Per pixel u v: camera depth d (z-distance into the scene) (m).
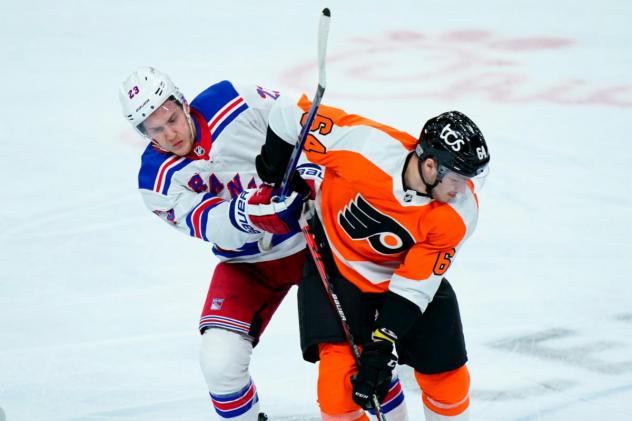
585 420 11.22
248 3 29.22
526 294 14.08
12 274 15.06
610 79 23.50
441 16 27.94
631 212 16.81
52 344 13.10
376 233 9.06
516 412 11.42
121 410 11.69
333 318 9.28
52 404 11.80
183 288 14.60
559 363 12.37
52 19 27.92
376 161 8.73
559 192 17.62
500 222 16.50
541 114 21.45
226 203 9.93
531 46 25.66
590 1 29.27
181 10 28.59
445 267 8.95
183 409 11.71
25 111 21.97
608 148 19.62
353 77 23.52
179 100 9.88
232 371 9.83
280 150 9.70
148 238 16.27
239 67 24.28
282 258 10.81
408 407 11.68
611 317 13.41
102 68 24.52
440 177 8.36
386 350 8.88
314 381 12.26
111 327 13.50
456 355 9.53
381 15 28.00
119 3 29.30
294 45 25.73
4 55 25.42
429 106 21.73
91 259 15.52
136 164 19.31
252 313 10.30
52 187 18.22
